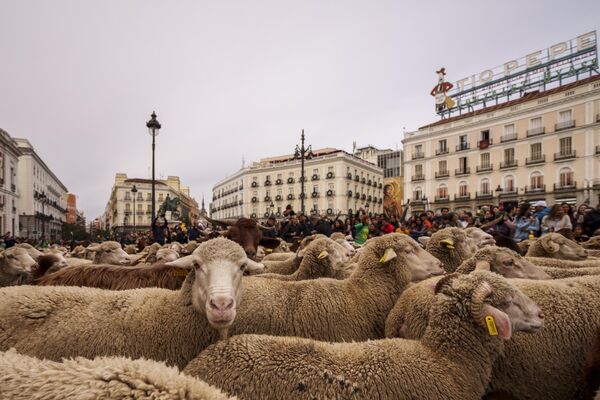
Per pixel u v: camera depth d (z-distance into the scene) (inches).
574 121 1462.8
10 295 124.5
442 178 1903.3
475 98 1908.2
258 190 2847.0
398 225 538.6
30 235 2362.2
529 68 1679.4
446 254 219.8
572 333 131.0
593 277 155.3
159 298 130.1
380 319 155.5
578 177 1449.3
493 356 108.7
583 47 1505.9
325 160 2527.1
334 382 92.6
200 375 96.5
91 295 130.6
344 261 212.2
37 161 2694.4
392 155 2920.8
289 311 141.5
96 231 2573.8
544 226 392.5
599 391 104.1
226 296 103.9
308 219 501.4
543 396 127.3
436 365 101.3
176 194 4020.7
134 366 68.4
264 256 334.0
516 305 109.2
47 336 114.4
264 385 92.9
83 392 60.1
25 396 59.6
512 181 1654.8
